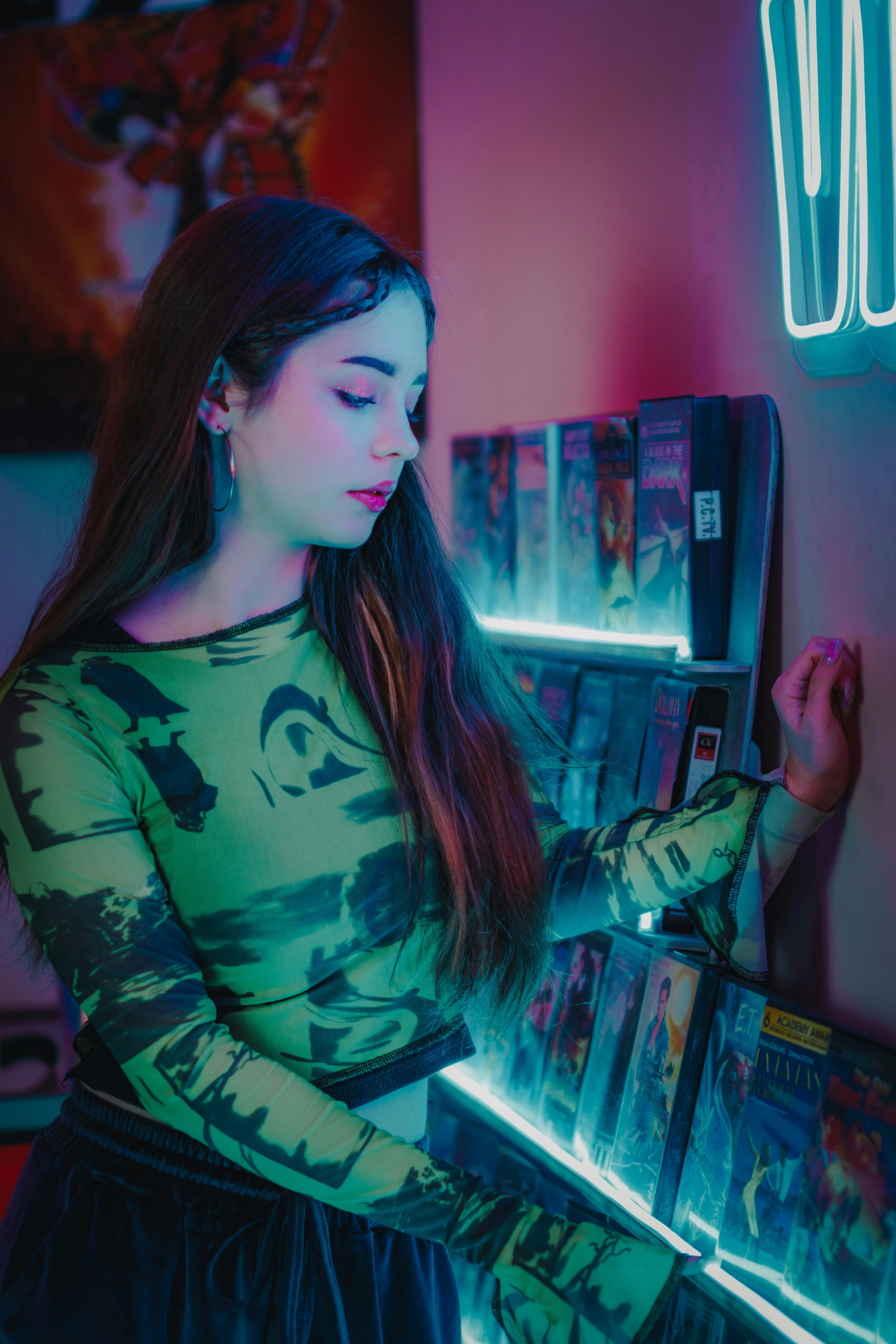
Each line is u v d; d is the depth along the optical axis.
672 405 1.49
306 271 1.00
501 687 1.35
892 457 1.24
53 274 2.69
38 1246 1.08
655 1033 1.50
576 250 1.92
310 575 1.18
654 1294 0.84
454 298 2.36
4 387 2.72
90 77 2.62
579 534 1.75
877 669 1.28
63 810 0.98
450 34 2.30
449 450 2.42
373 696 1.17
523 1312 0.87
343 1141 0.91
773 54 1.32
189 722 1.07
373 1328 1.08
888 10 1.15
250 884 1.07
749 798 1.24
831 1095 1.23
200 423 1.05
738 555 1.48
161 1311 1.03
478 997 1.26
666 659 1.47
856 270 1.22
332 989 1.12
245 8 2.54
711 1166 1.36
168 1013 0.92
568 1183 1.58
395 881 1.14
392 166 2.48
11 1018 2.90
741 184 1.49
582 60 1.85
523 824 1.24
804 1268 1.21
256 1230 1.05
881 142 1.18
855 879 1.34
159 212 2.64
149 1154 1.07
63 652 1.08
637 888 1.23
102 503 1.09
